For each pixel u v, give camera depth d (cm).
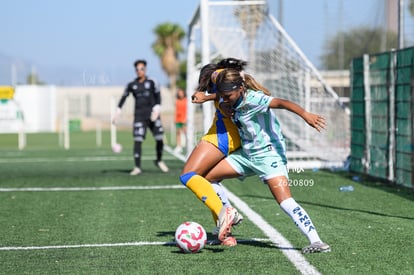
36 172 1770
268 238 831
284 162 754
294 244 789
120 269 678
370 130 1520
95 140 3916
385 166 1431
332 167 1722
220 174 768
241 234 860
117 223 967
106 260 722
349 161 1684
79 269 683
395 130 1376
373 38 2072
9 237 869
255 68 1970
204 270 664
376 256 716
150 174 1680
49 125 5781
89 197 1260
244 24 1998
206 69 770
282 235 847
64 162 2125
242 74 732
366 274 639
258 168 748
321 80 1867
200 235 744
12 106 5472
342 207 1095
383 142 1439
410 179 1310
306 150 1839
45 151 2744
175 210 1084
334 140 1817
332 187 1359
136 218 1009
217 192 781
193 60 2194
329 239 816
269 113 738
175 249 774
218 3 1914
